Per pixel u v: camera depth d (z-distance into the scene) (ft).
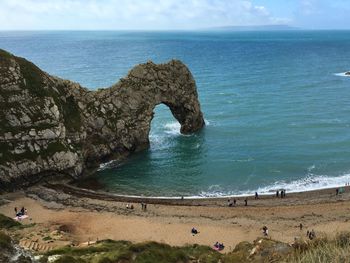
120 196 224.33
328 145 293.64
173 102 323.78
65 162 243.40
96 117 277.44
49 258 103.30
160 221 191.42
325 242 77.10
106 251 129.80
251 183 238.48
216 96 470.80
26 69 255.50
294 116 374.63
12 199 214.28
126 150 288.51
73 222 188.34
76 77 606.55
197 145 303.48
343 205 205.46
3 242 64.69
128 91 299.17
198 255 137.80
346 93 483.51
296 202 211.00
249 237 175.42
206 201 216.33
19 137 232.94
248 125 349.20
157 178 249.14
